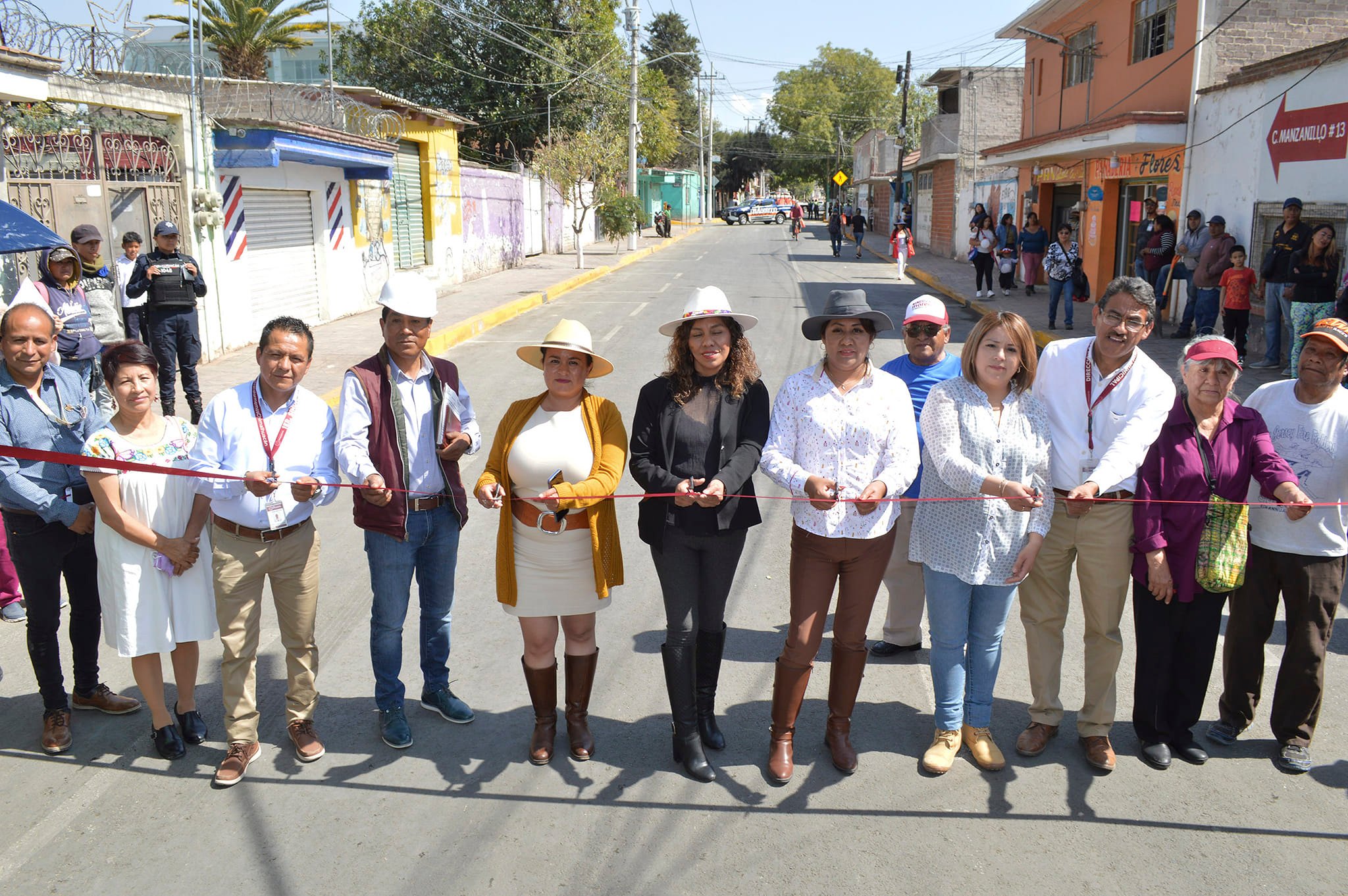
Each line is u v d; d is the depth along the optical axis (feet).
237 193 43.01
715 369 12.32
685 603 12.48
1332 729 13.88
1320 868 10.91
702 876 10.78
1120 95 59.82
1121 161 58.70
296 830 11.64
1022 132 79.41
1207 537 12.34
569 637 13.19
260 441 12.51
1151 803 12.19
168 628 12.69
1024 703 14.82
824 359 12.70
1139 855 11.14
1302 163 39.70
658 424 12.47
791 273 88.58
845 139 237.66
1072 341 12.92
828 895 10.48
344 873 10.85
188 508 12.62
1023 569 12.34
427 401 13.32
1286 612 12.87
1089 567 12.61
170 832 11.61
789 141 241.55
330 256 54.29
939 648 12.87
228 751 13.24
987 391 12.54
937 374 15.55
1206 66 49.19
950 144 101.86
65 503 12.75
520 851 11.23
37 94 27.66
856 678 12.82
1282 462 12.26
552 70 105.50
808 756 13.30
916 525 13.05
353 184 57.16
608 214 105.09
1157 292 47.26
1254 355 40.73
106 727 14.02
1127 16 58.70
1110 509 12.39
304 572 12.85
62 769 12.93
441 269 72.49
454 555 13.92
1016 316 12.25
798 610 12.46
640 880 10.73
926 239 123.95
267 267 47.14
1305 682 12.66
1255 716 14.07
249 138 41.24
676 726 12.81
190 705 13.70
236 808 12.07
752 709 14.55
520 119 105.70
